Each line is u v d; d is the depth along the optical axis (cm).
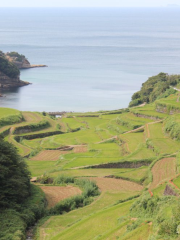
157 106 10556
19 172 4862
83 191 5297
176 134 7625
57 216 4516
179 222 3384
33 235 4028
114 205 4697
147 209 4131
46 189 5419
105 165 6631
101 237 3688
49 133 10000
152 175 5716
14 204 4428
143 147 7525
